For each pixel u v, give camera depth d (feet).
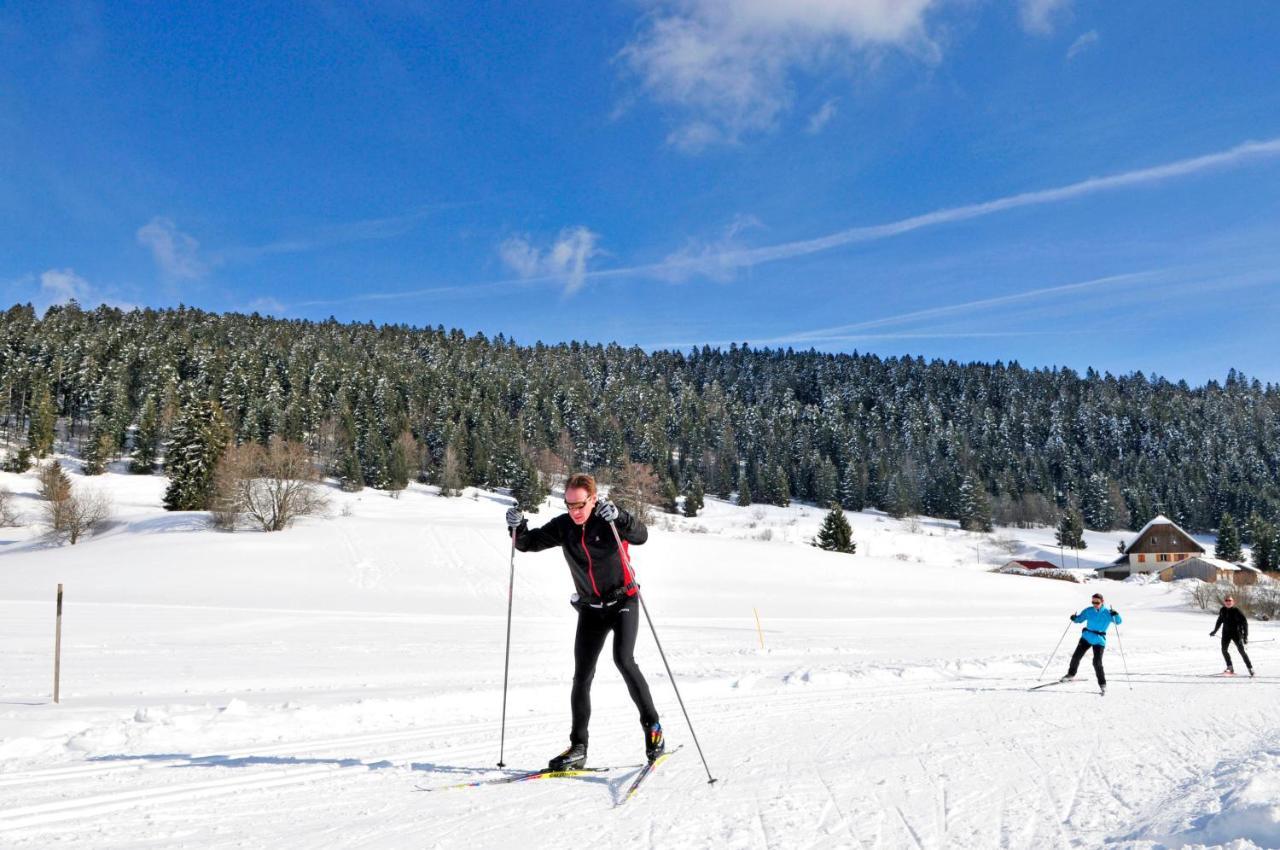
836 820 12.19
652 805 12.99
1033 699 29.84
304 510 173.47
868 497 409.28
